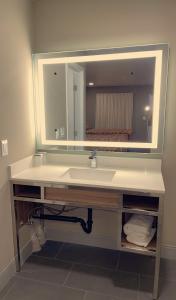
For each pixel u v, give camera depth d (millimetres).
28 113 2053
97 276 1864
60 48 2080
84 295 1671
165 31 1838
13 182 1773
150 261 2055
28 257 2098
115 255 2139
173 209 2029
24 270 1928
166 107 1916
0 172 1690
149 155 2010
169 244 2078
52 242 2342
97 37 1981
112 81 1998
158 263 1599
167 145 1966
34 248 2137
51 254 2146
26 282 1795
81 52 1993
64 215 2285
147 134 1983
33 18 2078
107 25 1944
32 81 2104
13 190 1798
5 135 1725
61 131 2180
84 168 2043
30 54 2051
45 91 2139
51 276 1861
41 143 2227
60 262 2033
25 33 1954
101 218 2201
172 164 1979
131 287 1749
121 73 1960
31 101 2100
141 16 1866
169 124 1935
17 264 1897
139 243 1646
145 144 2002
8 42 1719
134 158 2023
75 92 2096
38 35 2109
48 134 2207
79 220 2098
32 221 2102
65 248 2242
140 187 1533
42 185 1722
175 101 1893
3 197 1737
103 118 2072
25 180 1740
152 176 1794
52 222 2344
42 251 2191
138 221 1712
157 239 1568
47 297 1650
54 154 2227
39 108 2162
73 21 2012
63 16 2027
